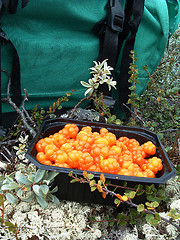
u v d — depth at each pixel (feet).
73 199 0.83
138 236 0.81
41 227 0.76
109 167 0.76
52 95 1.14
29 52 0.97
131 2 1.11
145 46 1.25
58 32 1.01
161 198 0.75
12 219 0.77
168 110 1.28
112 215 0.87
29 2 0.88
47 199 0.83
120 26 1.07
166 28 1.24
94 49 1.13
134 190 0.76
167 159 0.81
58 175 0.76
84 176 0.70
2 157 1.09
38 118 1.12
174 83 1.60
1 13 0.85
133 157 0.88
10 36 0.90
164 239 0.73
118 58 1.24
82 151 0.84
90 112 1.20
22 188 0.74
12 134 1.08
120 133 1.00
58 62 1.06
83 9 1.00
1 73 0.99
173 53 1.73
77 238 0.76
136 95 1.15
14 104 1.02
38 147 0.82
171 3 1.32
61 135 0.90
